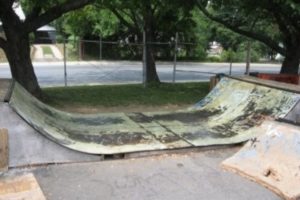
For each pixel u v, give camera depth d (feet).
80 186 14.07
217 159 17.12
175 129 20.74
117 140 18.56
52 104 29.01
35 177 14.56
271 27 54.08
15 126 15.76
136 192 13.70
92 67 65.31
